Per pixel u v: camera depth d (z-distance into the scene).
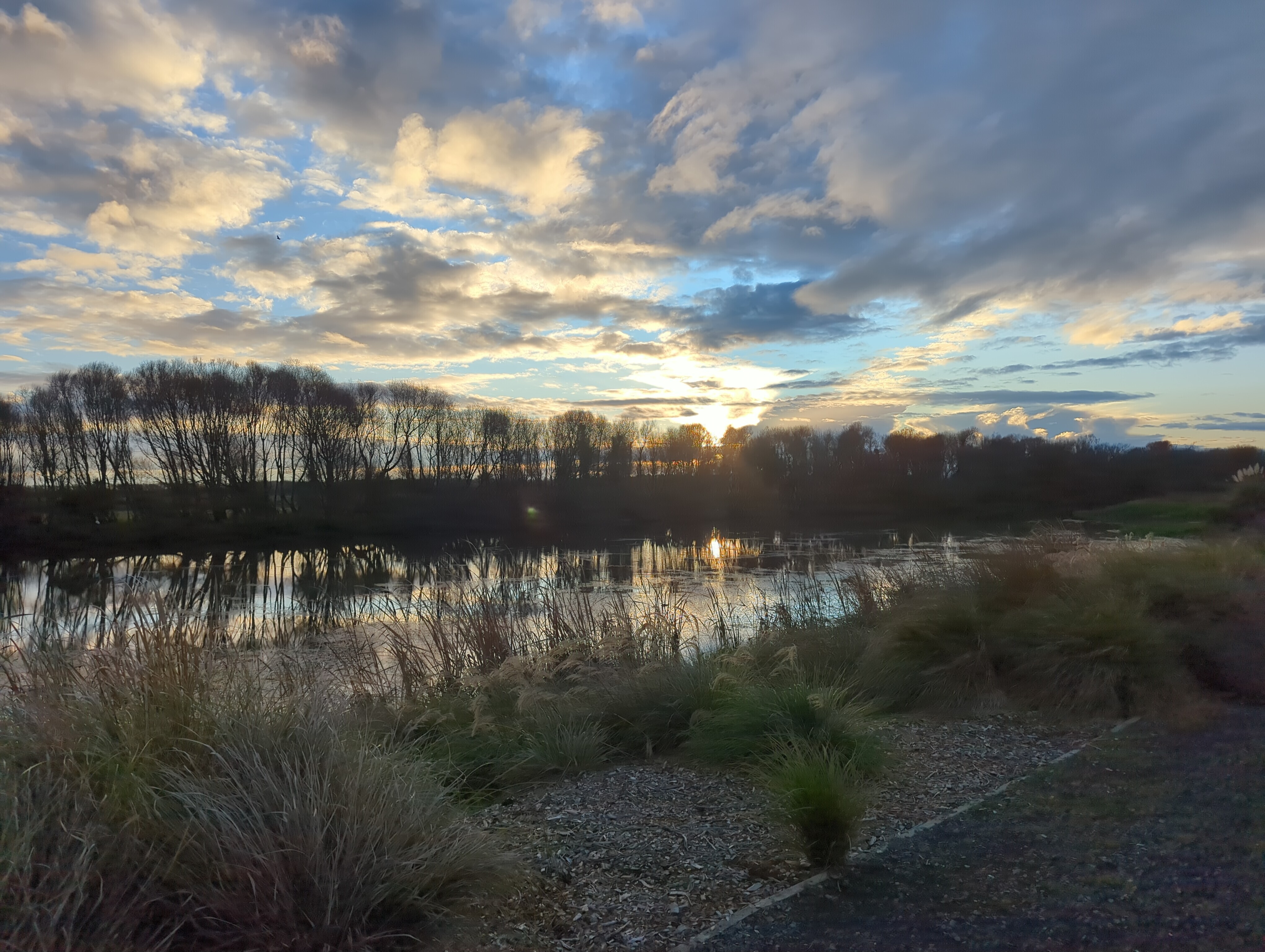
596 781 5.16
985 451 42.03
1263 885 2.82
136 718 3.67
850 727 5.04
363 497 53.47
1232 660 6.08
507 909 3.20
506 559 29.91
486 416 64.81
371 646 9.25
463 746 5.72
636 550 34.53
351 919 2.82
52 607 11.40
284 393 57.19
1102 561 8.16
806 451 55.94
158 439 53.81
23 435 50.34
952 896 2.94
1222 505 14.75
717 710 6.01
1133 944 2.47
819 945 2.65
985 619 7.02
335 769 3.45
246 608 16.52
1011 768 4.68
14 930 2.43
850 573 13.17
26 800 2.88
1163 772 4.24
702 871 3.47
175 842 2.94
